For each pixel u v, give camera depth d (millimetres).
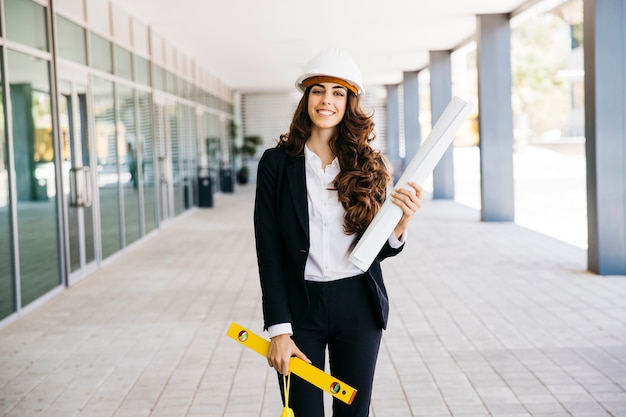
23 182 5977
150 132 11414
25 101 6094
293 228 1994
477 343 4699
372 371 2080
